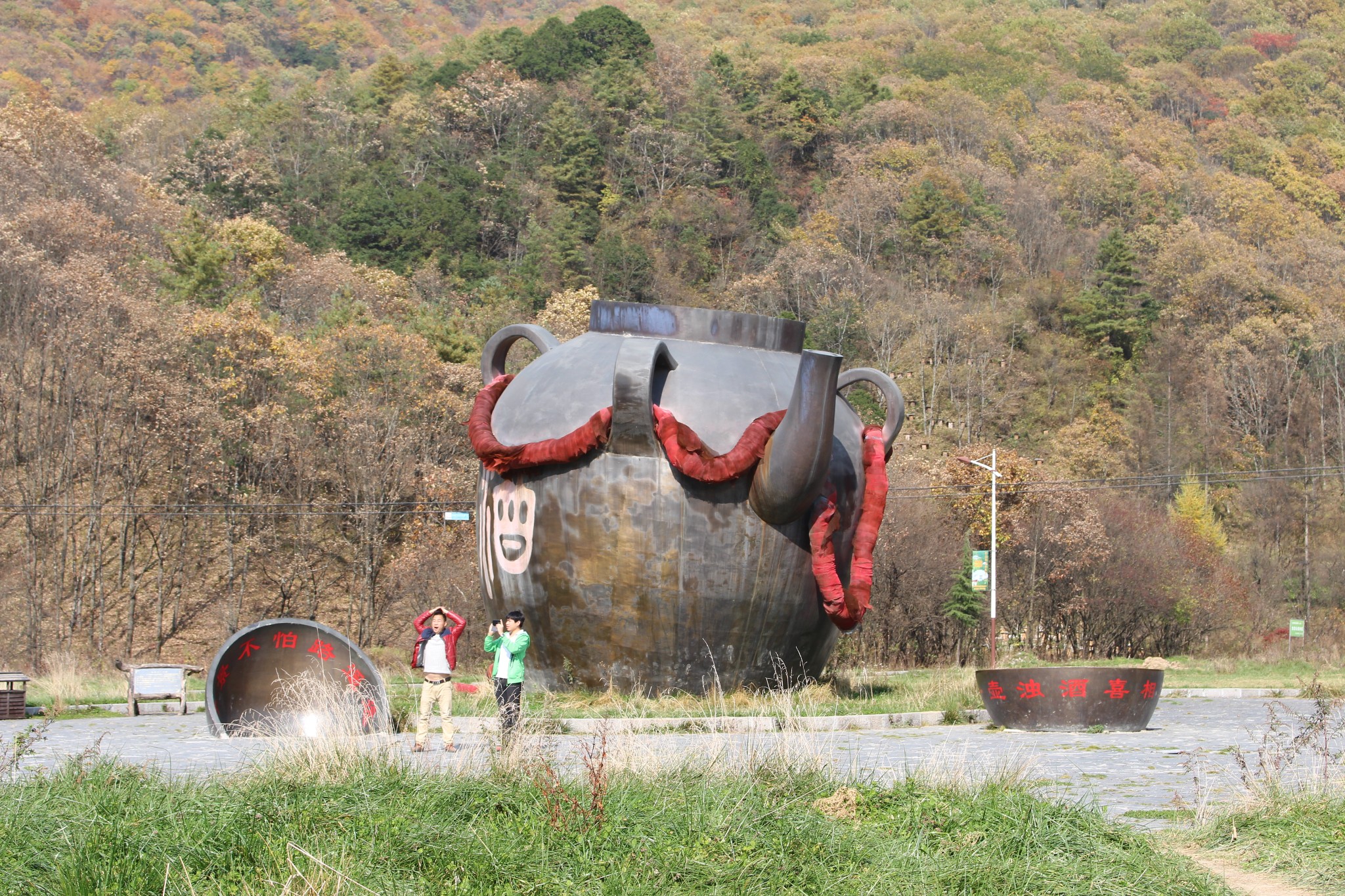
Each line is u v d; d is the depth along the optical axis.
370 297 73.00
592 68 125.69
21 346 49.44
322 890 6.99
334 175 105.62
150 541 50.09
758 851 8.00
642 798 9.01
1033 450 88.06
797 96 127.88
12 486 48.88
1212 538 68.12
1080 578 54.25
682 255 106.50
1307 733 13.06
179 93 153.62
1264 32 180.25
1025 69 154.38
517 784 9.34
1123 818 10.16
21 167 64.69
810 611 19.89
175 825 8.09
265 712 16.72
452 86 123.50
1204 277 103.56
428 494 48.59
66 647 43.22
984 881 7.66
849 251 108.62
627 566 18.80
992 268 108.69
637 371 18.42
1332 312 100.31
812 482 18.75
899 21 173.12
